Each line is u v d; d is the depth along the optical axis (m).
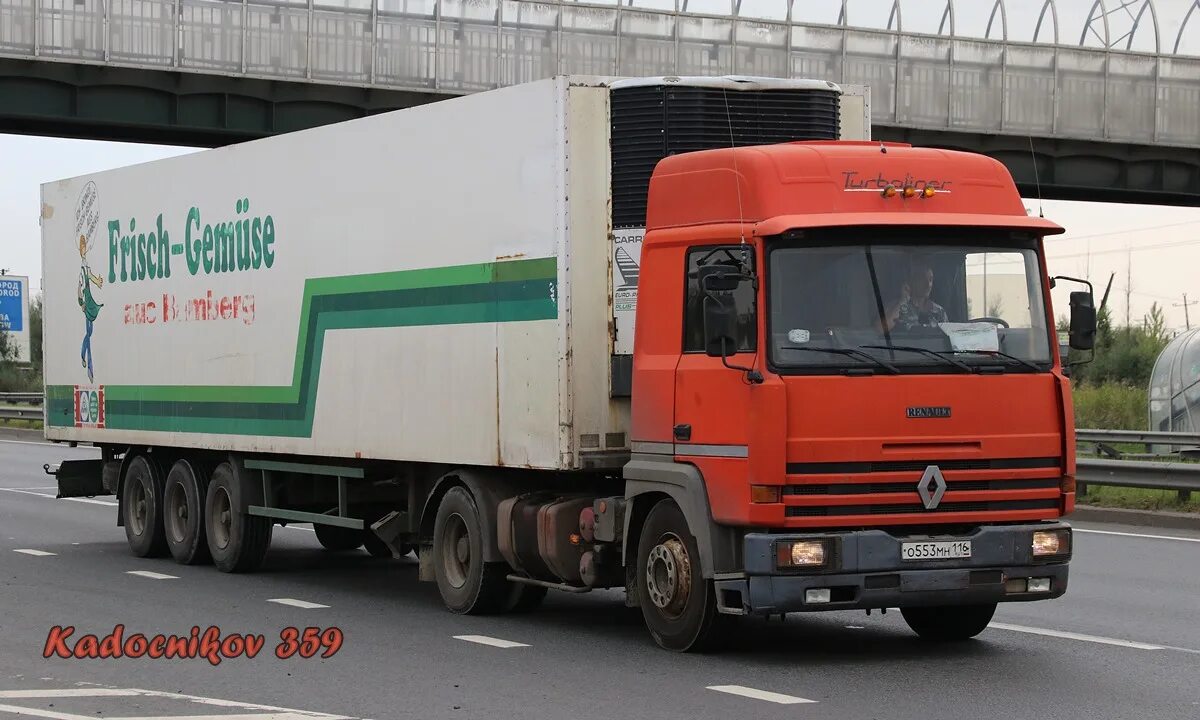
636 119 11.48
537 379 11.58
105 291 18.08
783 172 10.10
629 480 10.90
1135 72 42.44
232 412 15.65
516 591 12.71
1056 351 10.41
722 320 9.78
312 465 14.66
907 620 11.59
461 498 12.70
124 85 34.16
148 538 17.30
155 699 9.20
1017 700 9.05
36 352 75.75
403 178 13.14
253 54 34.94
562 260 11.33
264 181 15.14
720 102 11.55
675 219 10.64
